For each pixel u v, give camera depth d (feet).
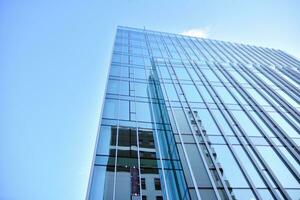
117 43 110.83
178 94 65.26
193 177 36.94
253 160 43.42
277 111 62.85
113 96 67.46
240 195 34.99
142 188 38.88
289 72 94.02
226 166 41.09
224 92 70.95
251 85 78.89
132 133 53.26
